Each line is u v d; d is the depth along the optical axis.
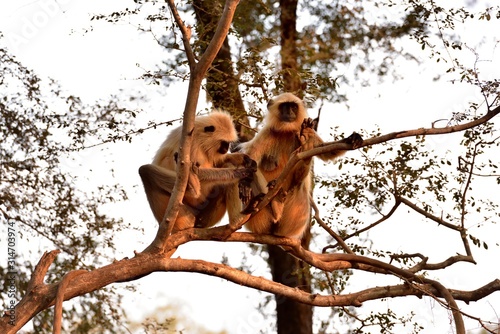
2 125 15.33
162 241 10.28
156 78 15.12
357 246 13.92
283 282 19.92
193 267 10.54
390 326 12.75
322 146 10.86
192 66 9.63
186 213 11.63
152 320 14.52
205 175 11.29
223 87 15.68
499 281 11.95
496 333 10.94
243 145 13.18
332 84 15.56
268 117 12.66
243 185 11.20
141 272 10.18
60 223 15.50
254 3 18.25
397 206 13.44
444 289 11.63
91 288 9.84
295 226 12.23
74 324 15.38
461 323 11.03
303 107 12.68
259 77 15.16
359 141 10.38
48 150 15.50
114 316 15.38
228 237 11.03
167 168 12.12
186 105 9.74
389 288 11.80
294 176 11.78
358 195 13.67
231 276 10.83
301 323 20.33
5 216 15.31
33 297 9.62
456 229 13.04
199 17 15.27
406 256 13.23
